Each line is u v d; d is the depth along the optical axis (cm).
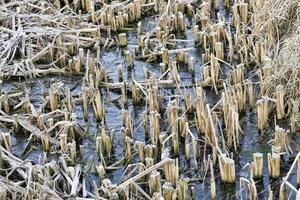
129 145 723
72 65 931
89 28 1017
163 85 863
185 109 805
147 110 810
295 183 677
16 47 962
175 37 1011
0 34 993
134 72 924
